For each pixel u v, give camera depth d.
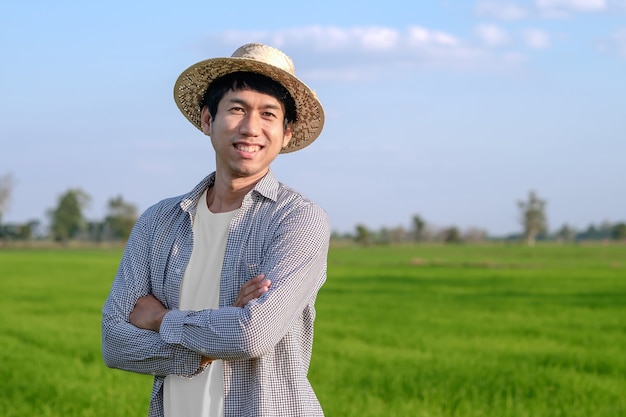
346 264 61.88
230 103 3.36
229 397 3.22
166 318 3.21
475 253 93.06
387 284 38.25
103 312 3.42
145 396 10.87
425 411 9.75
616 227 159.50
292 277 3.21
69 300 28.88
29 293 31.98
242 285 3.29
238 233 3.34
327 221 3.45
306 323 3.43
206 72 3.50
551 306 26.33
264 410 3.19
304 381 3.29
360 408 10.05
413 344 16.70
